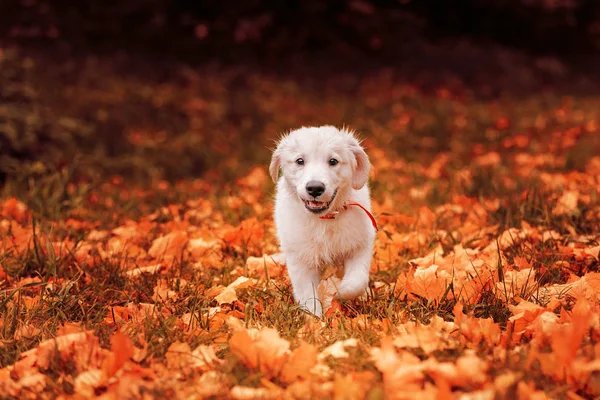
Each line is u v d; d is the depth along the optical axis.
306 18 15.13
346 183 3.90
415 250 4.82
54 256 4.38
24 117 7.75
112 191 7.18
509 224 5.27
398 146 9.81
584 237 4.67
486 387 2.56
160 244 4.87
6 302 3.69
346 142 3.95
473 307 3.53
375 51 15.41
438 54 15.70
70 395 2.74
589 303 3.45
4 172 7.30
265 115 11.55
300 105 12.27
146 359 3.00
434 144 9.90
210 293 4.01
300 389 2.63
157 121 10.62
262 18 14.40
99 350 3.00
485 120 11.40
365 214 4.00
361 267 3.91
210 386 2.71
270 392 2.65
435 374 2.68
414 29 16.44
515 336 3.13
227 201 6.49
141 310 3.68
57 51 12.99
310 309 3.86
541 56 17.36
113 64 13.06
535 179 6.79
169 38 14.27
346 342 2.98
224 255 4.91
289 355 2.94
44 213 6.02
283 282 4.23
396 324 3.43
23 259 4.63
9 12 13.40
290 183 3.95
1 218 5.82
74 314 3.73
